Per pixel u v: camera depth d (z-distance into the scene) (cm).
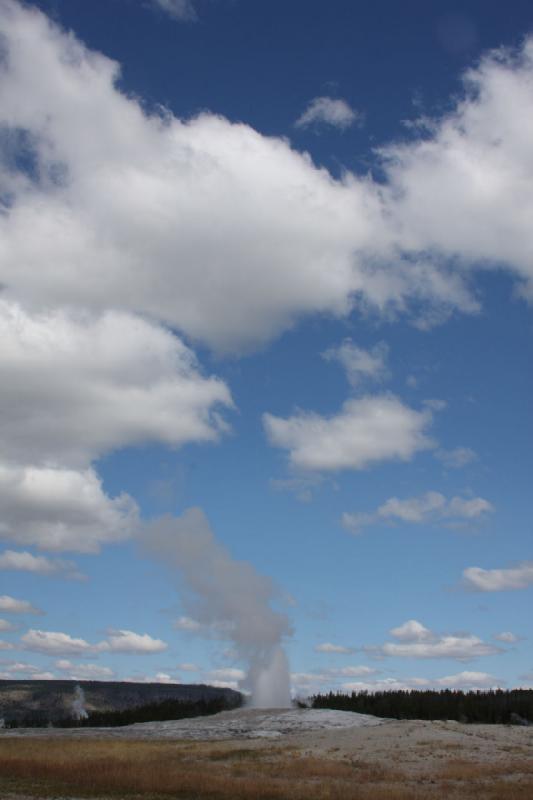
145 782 3969
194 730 7550
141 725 8450
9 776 4153
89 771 4303
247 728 7488
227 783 4050
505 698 12562
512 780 4447
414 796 3716
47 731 8050
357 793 3809
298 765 4912
